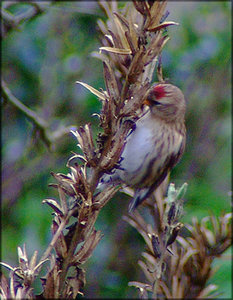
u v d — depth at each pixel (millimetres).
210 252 4867
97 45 10070
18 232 9469
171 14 10422
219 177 10219
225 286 6410
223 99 10727
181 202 3891
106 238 9750
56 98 10047
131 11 3762
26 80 10008
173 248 4785
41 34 10062
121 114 3666
